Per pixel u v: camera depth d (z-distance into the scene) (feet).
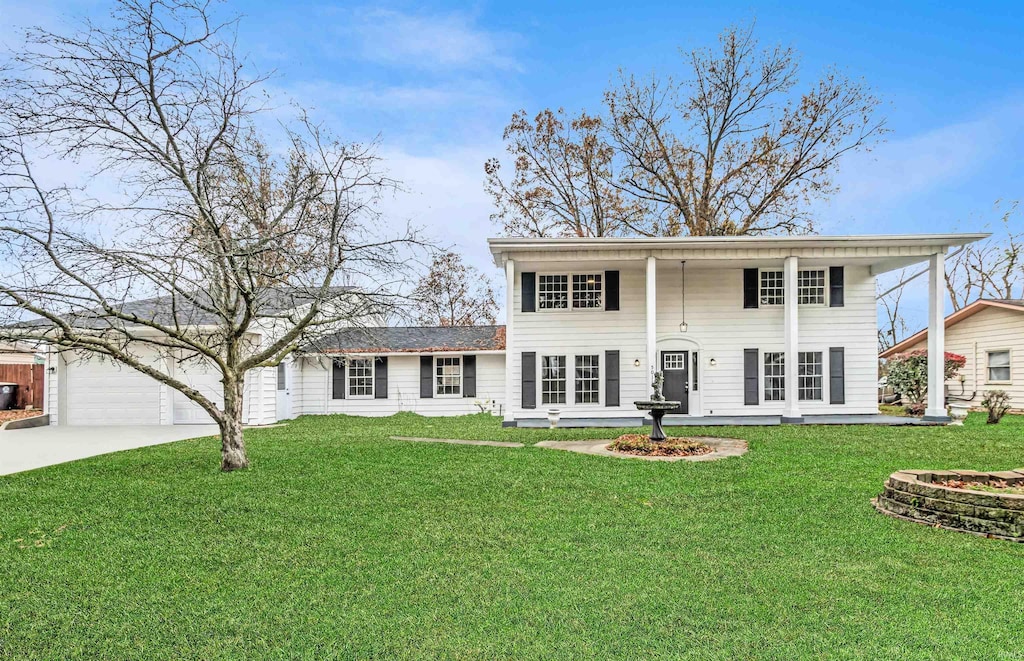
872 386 53.98
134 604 13.58
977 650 10.94
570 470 28.78
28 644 11.77
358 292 29.60
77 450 38.42
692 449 34.40
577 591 13.99
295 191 29.94
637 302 55.98
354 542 17.89
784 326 51.85
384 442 40.24
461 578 14.90
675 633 11.84
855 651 10.96
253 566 15.94
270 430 49.67
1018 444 35.53
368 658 11.05
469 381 65.05
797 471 28.04
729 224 83.05
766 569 15.28
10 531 19.27
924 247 49.47
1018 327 59.98
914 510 19.81
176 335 27.91
